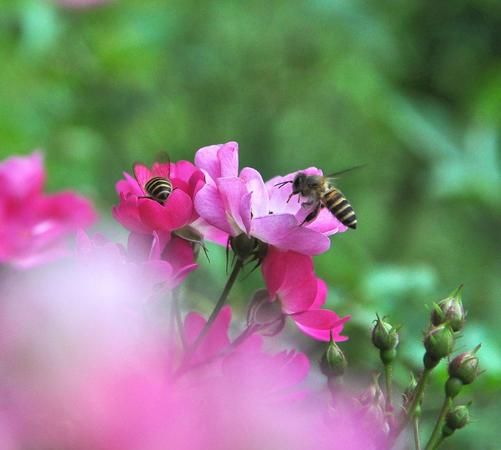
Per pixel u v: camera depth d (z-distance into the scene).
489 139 0.65
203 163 0.36
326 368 0.36
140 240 0.36
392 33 0.85
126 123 0.81
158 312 0.35
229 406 0.31
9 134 0.71
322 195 0.38
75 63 0.79
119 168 0.82
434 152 0.66
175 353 0.35
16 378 0.29
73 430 0.29
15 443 0.29
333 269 0.51
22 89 0.77
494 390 0.46
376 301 0.50
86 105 0.80
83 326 0.30
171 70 0.87
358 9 0.83
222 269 0.53
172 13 0.84
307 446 0.31
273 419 0.31
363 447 0.33
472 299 0.84
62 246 0.46
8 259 0.45
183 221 0.36
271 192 0.38
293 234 0.35
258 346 0.36
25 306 0.30
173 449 0.30
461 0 0.87
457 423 0.36
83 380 0.29
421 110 0.67
